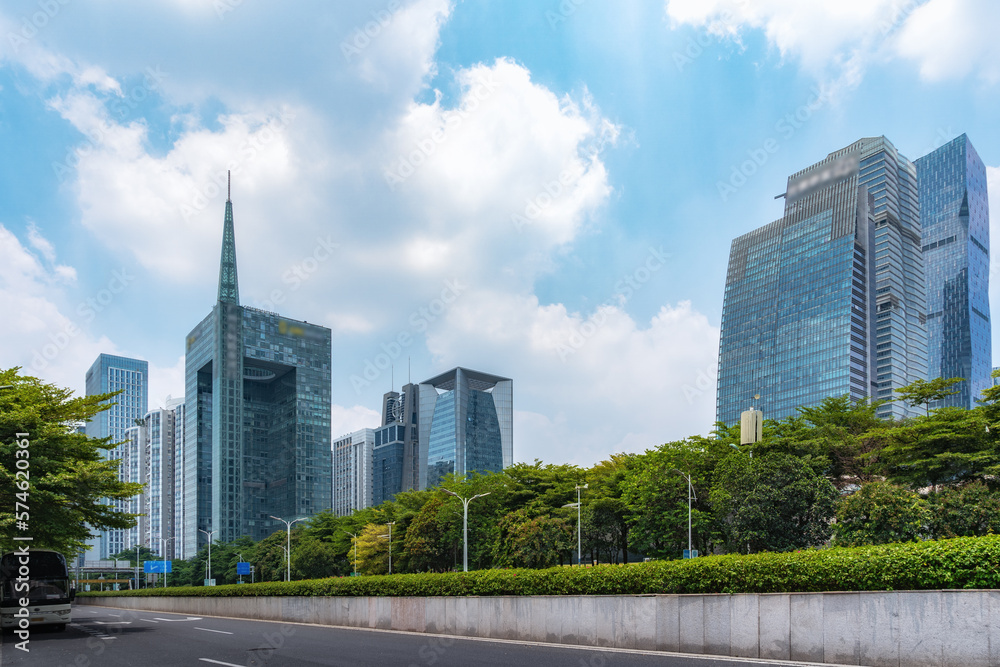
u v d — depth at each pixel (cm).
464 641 1897
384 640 1964
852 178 14400
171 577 13400
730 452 5094
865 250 14112
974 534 3350
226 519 16888
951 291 17262
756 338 15550
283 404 18050
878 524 3562
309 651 1670
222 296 18012
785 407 14525
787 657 1333
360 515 9250
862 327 13725
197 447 17650
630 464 6000
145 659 1575
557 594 1817
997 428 3888
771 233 15800
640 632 1588
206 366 18050
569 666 1326
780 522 4250
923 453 4153
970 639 1128
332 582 2748
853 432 5262
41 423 2583
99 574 12156
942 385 4572
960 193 17412
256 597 3344
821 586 1320
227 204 18488
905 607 1203
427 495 8531
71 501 2673
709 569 1490
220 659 1538
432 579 2239
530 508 6353
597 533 5766
